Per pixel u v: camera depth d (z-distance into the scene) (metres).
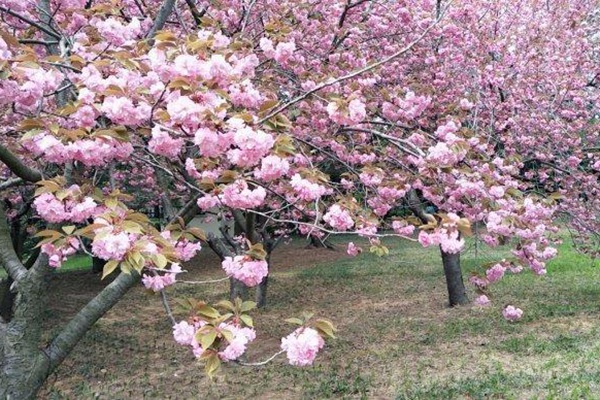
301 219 6.00
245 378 6.23
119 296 3.52
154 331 8.78
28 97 2.54
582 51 8.60
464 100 5.52
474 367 6.06
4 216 3.53
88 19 3.87
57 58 2.79
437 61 7.46
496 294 9.66
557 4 8.78
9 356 3.23
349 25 6.52
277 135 2.92
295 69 5.49
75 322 3.41
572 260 12.62
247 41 4.01
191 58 2.61
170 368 6.77
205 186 3.00
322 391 5.60
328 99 3.54
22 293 3.29
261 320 9.11
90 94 2.61
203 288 12.66
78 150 2.55
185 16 6.29
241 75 3.41
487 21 8.38
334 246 19.20
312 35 6.16
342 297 10.75
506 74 7.68
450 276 9.34
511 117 7.22
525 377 5.52
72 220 2.75
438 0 7.55
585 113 8.35
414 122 5.59
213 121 2.46
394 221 4.71
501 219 4.18
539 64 8.02
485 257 12.91
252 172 3.00
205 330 2.31
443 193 4.84
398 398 5.21
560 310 8.29
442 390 5.31
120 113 2.56
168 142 2.70
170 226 3.19
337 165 5.86
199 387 6.02
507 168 5.24
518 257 4.77
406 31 7.05
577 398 4.88
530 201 4.30
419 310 9.21
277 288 12.16
